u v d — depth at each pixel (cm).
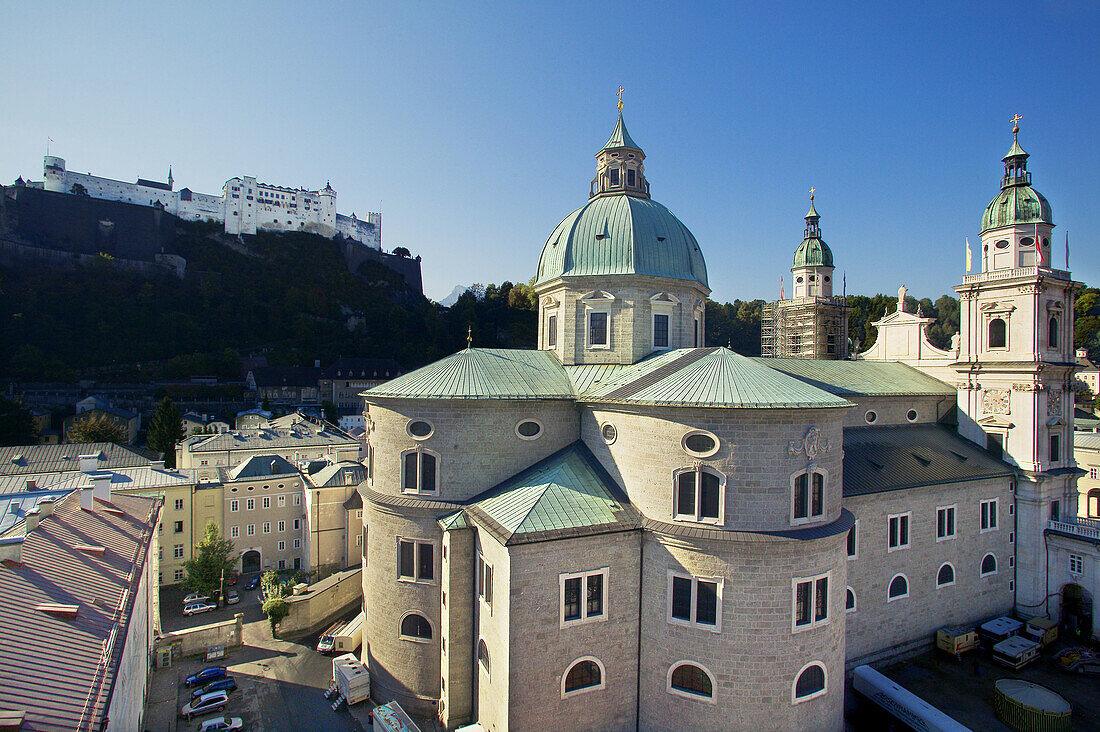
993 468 5472
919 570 4894
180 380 17925
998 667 4716
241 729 3969
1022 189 5809
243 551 7488
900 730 3825
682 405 3359
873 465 4912
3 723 1892
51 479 6575
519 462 4119
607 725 3447
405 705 4028
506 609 3228
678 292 4894
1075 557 5306
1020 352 5669
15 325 17300
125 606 3100
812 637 3338
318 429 10419
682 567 3353
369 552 4278
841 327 9862
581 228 5000
